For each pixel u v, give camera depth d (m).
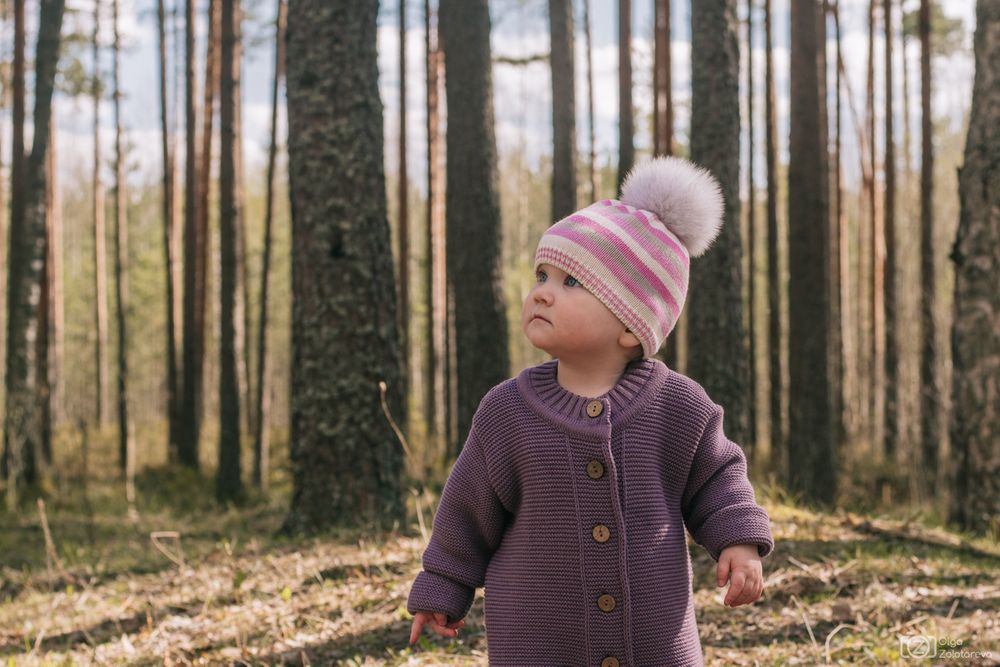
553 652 2.27
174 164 20.88
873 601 4.63
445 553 2.44
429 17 18.17
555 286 2.32
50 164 21.11
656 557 2.27
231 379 14.08
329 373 6.93
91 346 38.78
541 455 2.31
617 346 2.35
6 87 20.19
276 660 4.30
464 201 11.20
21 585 6.45
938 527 7.25
